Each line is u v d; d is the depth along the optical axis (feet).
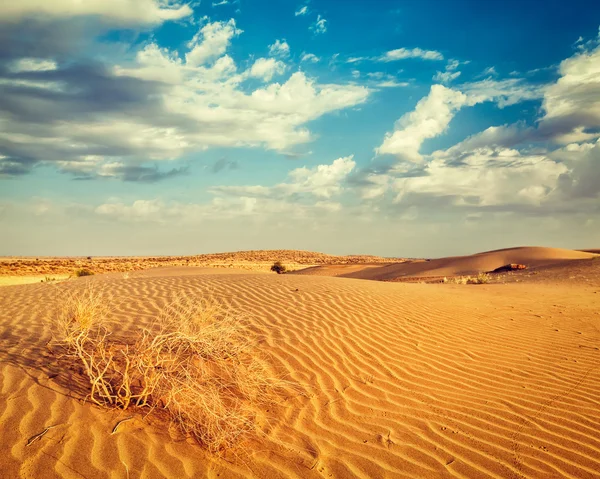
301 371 20.31
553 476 13.17
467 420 16.60
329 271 165.48
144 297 34.65
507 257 122.31
